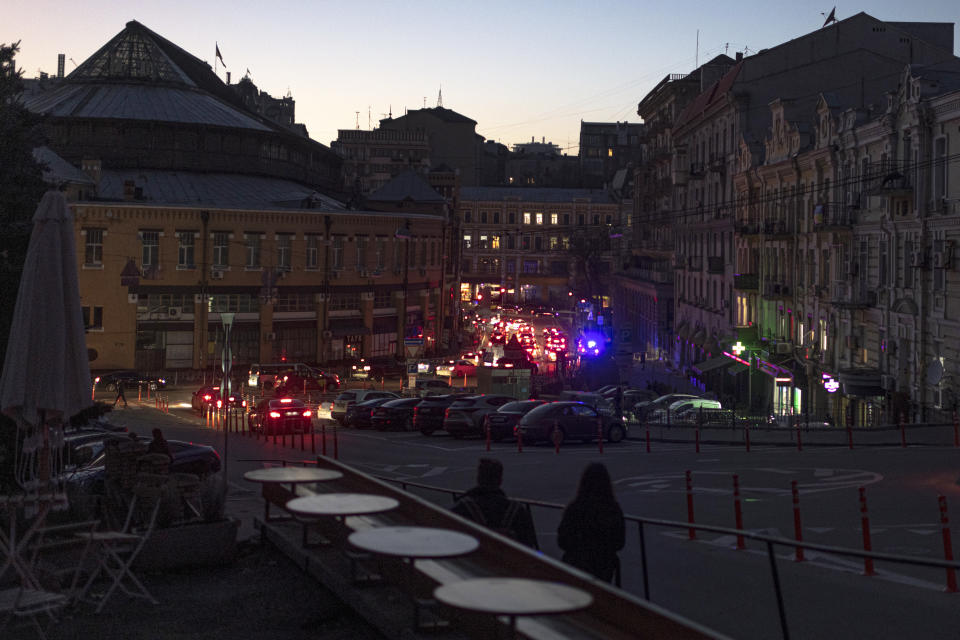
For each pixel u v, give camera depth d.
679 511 19.72
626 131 183.50
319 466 12.51
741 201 63.75
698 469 27.36
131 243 72.06
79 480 18.33
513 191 156.25
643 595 12.10
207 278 74.44
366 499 8.25
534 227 154.75
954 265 35.44
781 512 19.31
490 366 56.97
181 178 84.62
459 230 118.56
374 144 150.50
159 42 97.00
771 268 57.62
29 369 11.51
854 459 29.22
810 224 51.28
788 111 56.28
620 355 99.12
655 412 49.69
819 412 49.62
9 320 19.16
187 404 61.53
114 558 10.59
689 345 81.19
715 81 82.81
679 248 85.56
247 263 76.75
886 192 38.88
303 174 98.50
